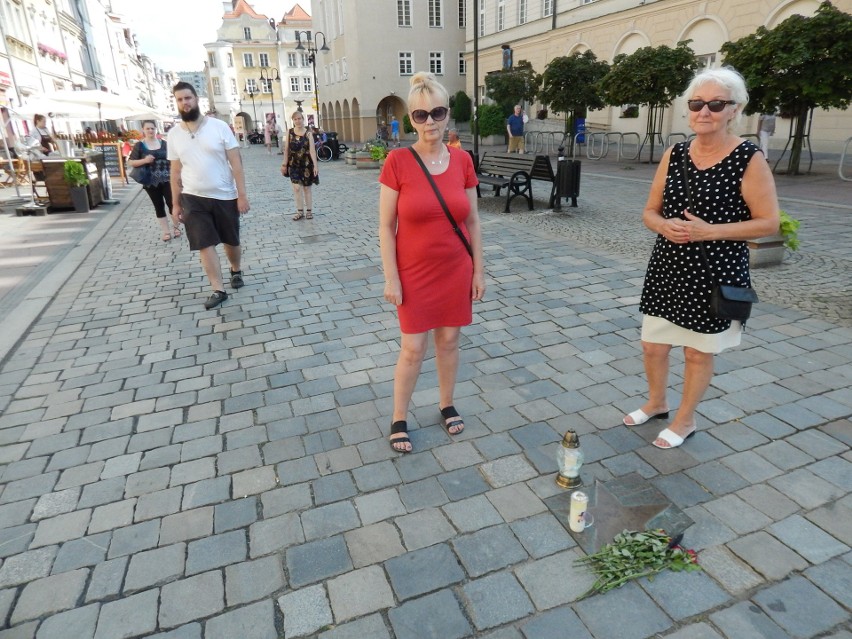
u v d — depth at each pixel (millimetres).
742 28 17875
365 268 6543
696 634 1941
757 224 2381
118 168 19797
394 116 43969
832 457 2836
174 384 3885
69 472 2963
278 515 2596
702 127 2395
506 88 24234
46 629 2061
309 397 3641
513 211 9781
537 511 2553
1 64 22094
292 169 9352
